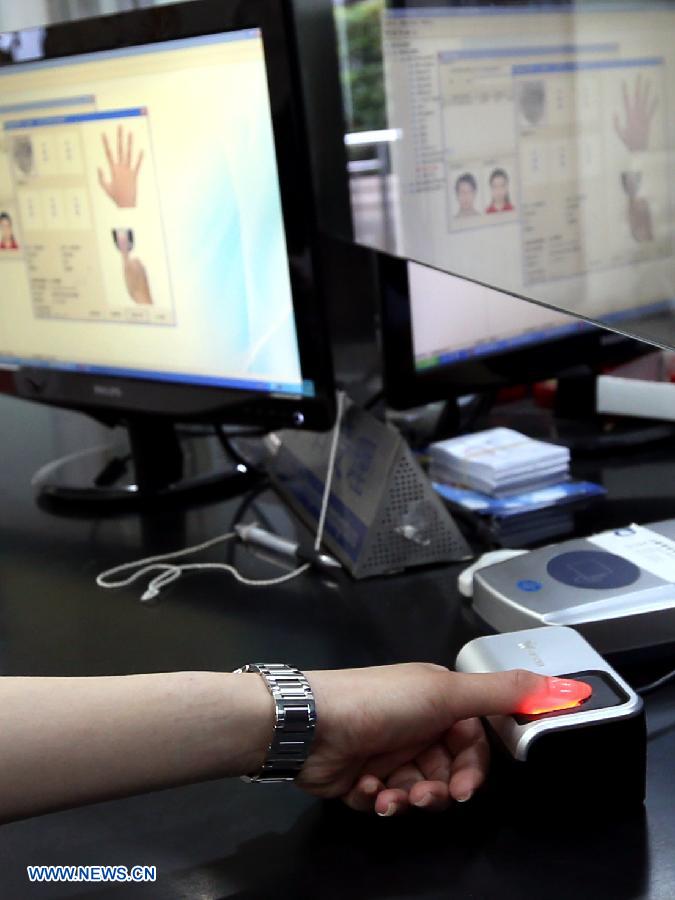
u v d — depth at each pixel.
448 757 0.60
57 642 0.83
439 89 0.86
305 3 1.03
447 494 1.05
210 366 1.06
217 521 1.08
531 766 0.56
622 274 0.65
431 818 0.57
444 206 0.86
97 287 1.13
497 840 0.55
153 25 0.97
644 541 0.82
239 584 0.92
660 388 1.15
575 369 1.19
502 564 0.80
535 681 0.58
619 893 0.50
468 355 1.13
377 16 0.91
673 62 0.60
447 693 0.58
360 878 0.53
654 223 0.62
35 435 1.48
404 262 1.06
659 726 0.64
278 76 0.90
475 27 0.80
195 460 1.24
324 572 0.93
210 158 0.98
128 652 0.81
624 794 0.56
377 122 0.94
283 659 0.77
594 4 0.67
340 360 1.36
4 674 0.78
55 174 1.11
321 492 0.99
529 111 0.75
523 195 0.77
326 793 0.60
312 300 0.94
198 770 0.56
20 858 0.57
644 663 0.72
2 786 0.52
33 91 1.09
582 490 1.04
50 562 1.01
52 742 0.53
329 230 1.11
